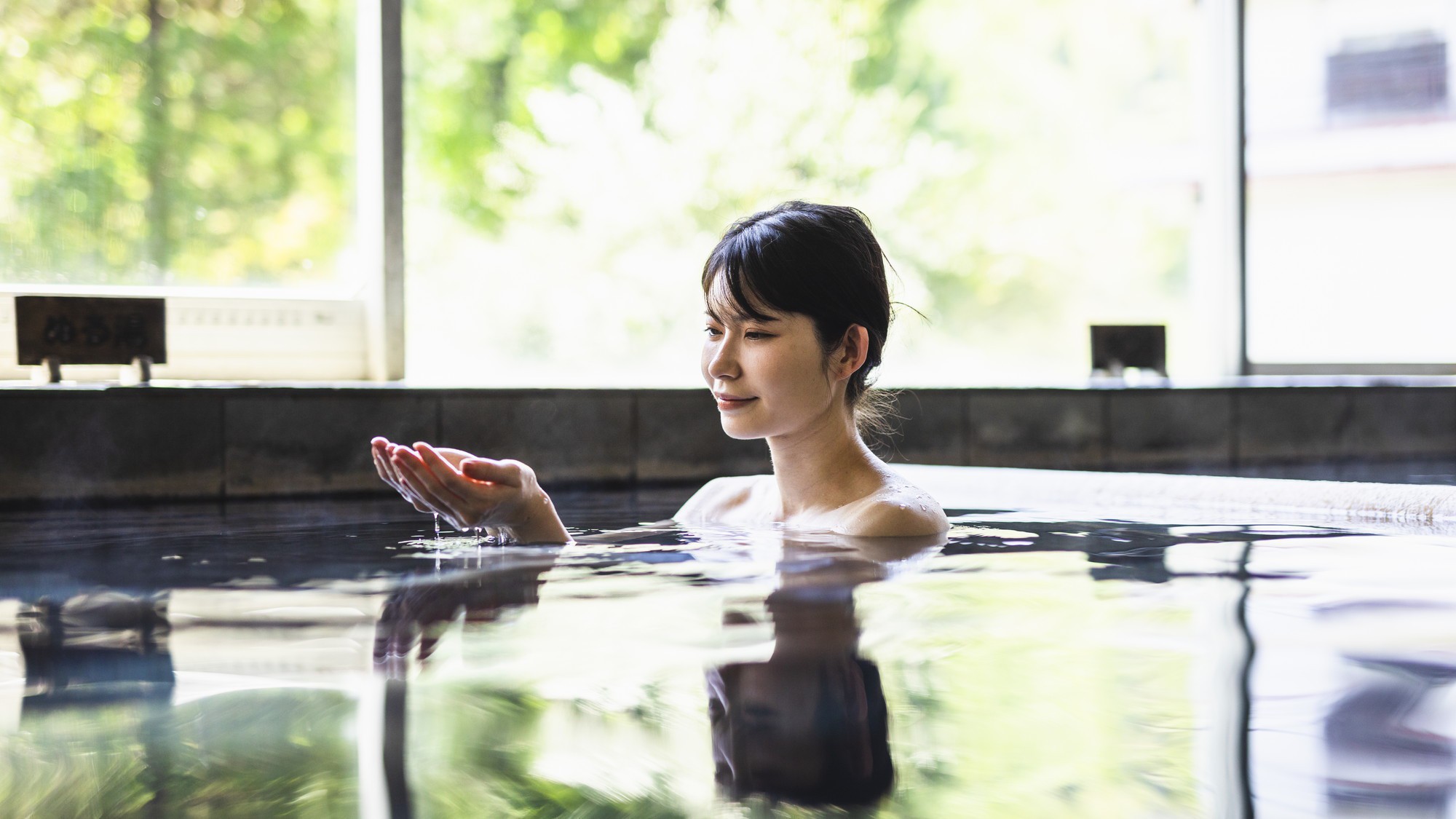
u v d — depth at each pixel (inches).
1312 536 56.7
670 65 208.8
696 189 207.6
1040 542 53.9
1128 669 29.5
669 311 206.1
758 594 39.8
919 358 228.1
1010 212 240.1
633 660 30.3
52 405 81.8
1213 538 55.7
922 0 229.3
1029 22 239.6
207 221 119.4
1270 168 181.0
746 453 106.7
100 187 115.6
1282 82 181.0
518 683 28.4
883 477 61.8
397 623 35.2
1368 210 175.5
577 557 49.3
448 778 21.9
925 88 232.7
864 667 29.6
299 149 122.2
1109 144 245.1
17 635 34.4
